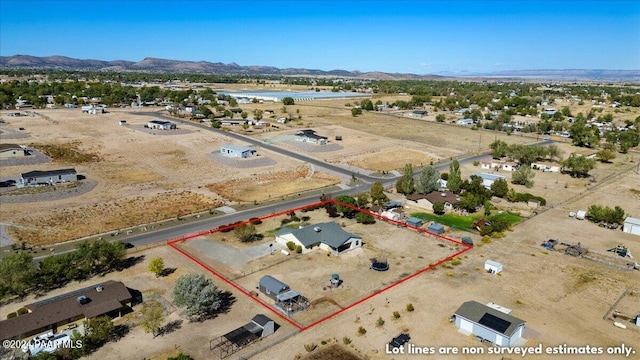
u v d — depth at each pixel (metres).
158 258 51.97
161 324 41.72
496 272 52.78
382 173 101.75
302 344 38.66
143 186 87.12
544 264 55.75
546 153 117.25
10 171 93.44
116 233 63.62
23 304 44.97
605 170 110.56
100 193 81.94
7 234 62.19
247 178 94.75
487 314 41.38
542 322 42.75
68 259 50.31
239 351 37.47
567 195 87.75
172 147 120.56
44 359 34.84
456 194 83.69
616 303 46.62
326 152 121.44
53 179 86.06
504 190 84.06
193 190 85.38
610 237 65.69
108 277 50.81
